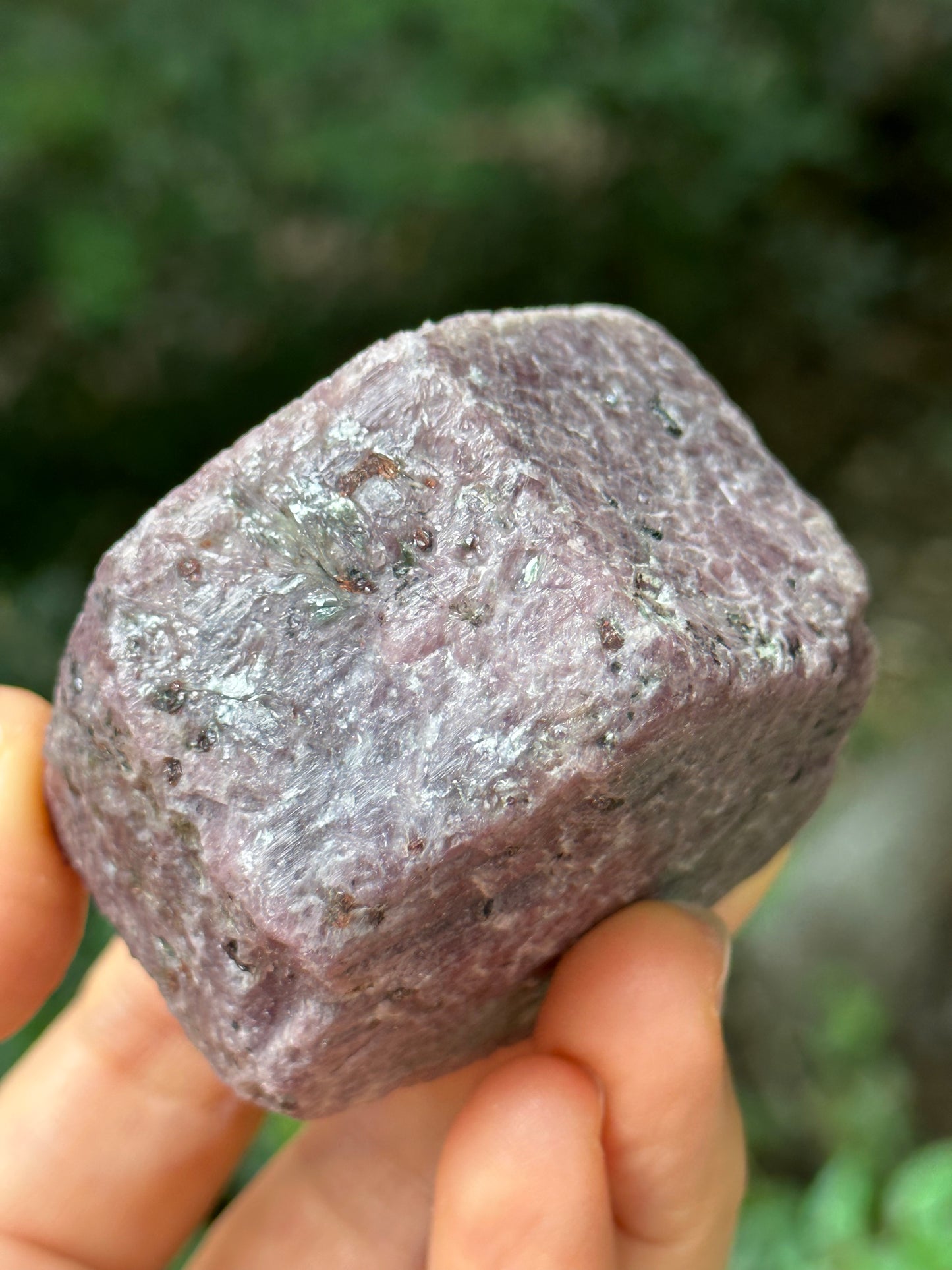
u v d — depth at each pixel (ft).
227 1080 0.33
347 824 0.29
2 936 0.37
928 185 1.42
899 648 1.25
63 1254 0.43
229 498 0.32
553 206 1.11
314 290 1.07
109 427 1.04
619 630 0.29
